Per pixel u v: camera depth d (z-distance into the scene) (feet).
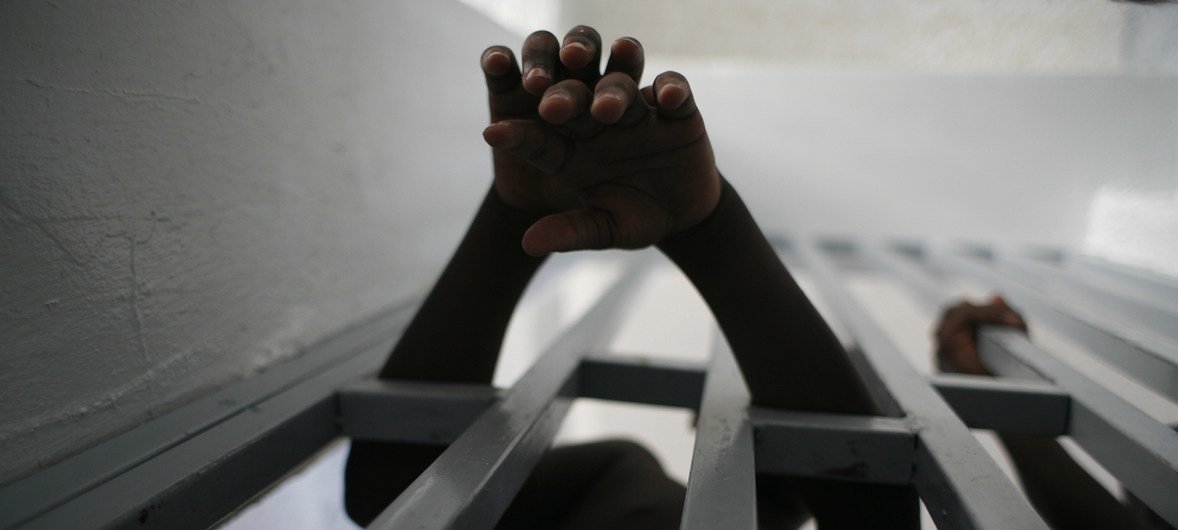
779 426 1.61
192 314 1.84
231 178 1.97
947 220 5.68
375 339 2.56
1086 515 1.95
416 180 3.27
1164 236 3.57
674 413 6.01
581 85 1.08
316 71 2.39
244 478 1.54
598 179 1.29
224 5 1.90
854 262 5.47
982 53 4.92
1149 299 3.39
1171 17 2.91
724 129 6.02
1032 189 5.37
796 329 1.65
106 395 1.57
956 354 2.77
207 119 1.86
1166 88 3.60
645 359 2.24
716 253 1.55
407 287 3.24
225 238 1.96
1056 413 1.94
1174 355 2.02
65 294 1.46
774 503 2.10
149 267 1.68
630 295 3.45
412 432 1.85
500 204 1.68
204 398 1.84
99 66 1.50
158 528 1.30
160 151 1.70
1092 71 4.21
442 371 1.94
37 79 1.36
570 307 5.95
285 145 2.23
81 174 1.47
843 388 1.68
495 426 1.53
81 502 1.26
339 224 2.60
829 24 5.66
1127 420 1.68
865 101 5.75
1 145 1.29
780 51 5.81
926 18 5.25
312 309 2.44
